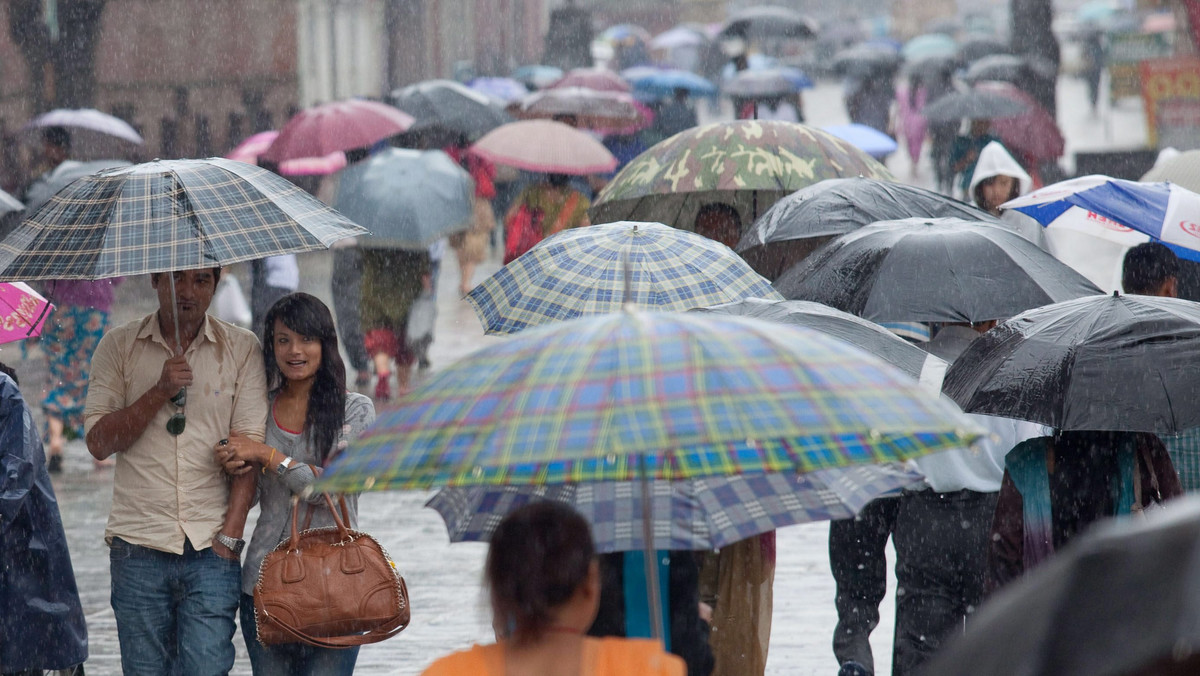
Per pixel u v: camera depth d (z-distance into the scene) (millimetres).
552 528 11359
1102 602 5996
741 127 29859
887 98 111938
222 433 19812
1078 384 16516
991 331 18109
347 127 57156
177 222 18719
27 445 20000
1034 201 24938
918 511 21047
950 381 17984
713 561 18016
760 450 13047
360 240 50000
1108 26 144125
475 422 10945
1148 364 16516
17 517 20250
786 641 27000
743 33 126438
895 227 22391
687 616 15062
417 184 49906
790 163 28938
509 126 54750
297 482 19250
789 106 86688
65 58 93938
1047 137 66938
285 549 18844
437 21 163000
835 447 12945
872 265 21438
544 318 19844
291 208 19547
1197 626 5723
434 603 30328
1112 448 17969
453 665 11195
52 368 43438
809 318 18484
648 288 19812
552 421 10664
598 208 30906
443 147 70375
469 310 71250
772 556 18172
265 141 64000
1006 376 17000
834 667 25469
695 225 30422
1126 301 17484
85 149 75625
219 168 19672
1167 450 20172
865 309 20938
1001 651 6301
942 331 22625
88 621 29719
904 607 21406
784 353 11117
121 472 19844
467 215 51000
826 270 21891
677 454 13375
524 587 11188
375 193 49625
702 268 20203
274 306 19719
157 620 19719
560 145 53406
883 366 11406
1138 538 6051
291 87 116625
